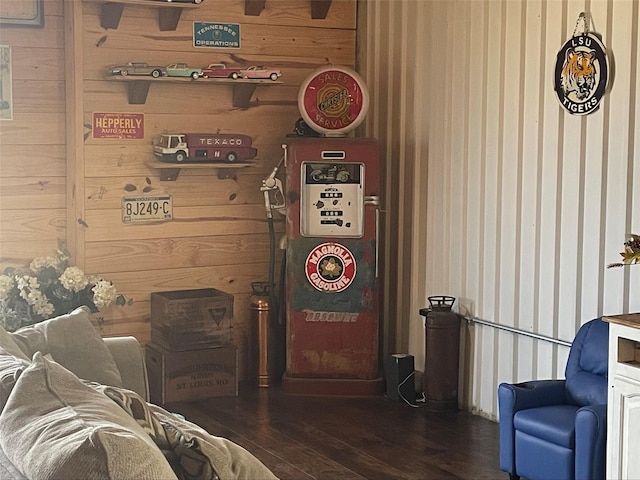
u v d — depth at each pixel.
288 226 6.01
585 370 4.45
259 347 6.25
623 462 3.88
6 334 3.33
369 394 6.05
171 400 5.84
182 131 6.20
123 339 4.01
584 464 3.97
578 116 4.82
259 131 6.45
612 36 4.64
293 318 6.03
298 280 6.00
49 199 5.85
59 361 3.56
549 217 5.04
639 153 4.51
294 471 4.62
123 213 6.04
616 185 4.63
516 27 5.22
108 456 1.73
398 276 6.32
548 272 5.06
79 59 5.77
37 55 5.75
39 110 5.78
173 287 6.24
